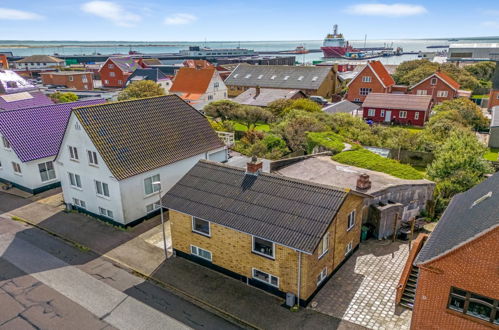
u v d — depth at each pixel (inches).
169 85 4015.8
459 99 2421.3
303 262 711.1
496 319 556.1
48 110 1464.1
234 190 854.5
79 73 4308.6
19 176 1360.7
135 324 714.8
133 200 1079.6
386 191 1019.3
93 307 760.3
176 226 900.6
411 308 739.4
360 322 711.1
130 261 924.0
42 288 821.2
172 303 772.6
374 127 1942.7
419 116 2377.0
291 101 2324.1
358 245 956.0
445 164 1151.0
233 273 841.5
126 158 1071.0
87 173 1101.1
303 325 705.0
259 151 1598.2
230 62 7204.7
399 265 884.6
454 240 586.6
